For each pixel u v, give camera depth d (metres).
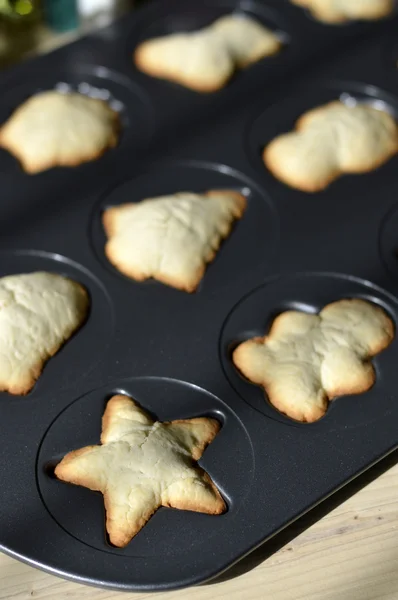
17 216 0.70
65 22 0.83
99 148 0.73
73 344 0.65
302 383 0.63
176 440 0.61
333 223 0.70
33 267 0.68
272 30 0.81
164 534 0.59
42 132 0.73
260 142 0.74
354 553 0.59
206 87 0.77
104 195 0.71
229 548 0.58
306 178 0.72
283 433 0.62
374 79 0.78
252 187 0.72
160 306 0.66
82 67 0.78
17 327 0.65
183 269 0.67
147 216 0.69
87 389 0.63
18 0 0.82
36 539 0.59
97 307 0.67
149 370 0.64
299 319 0.66
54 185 0.72
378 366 0.65
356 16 0.82
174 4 0.82
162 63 0.78
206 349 0.65
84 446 0.61
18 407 0.63
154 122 0.75
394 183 0.72
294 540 0.60
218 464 0.61
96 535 0.59
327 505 0.61
